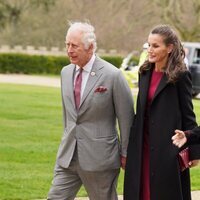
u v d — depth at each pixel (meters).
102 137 9.45
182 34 68.00
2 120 24.61
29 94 35.75
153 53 9.01
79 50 9.27
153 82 9.15
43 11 81.56
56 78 59.94
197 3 68.06
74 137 9.52
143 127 9.13
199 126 8.77
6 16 81.19
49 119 25.36
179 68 8.94
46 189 14.09
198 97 40.88
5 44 84.25
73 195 9.84
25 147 19.05
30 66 69.62
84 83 9.47
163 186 8.96
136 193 9.15
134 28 76.31
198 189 14.55
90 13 79.38
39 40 82.19
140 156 9.11
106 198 9.66
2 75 63.66
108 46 77.88
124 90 9.41
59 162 9.70
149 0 75.00
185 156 8.95
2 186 14.19
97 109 9.40
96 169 9.43
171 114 8.97
